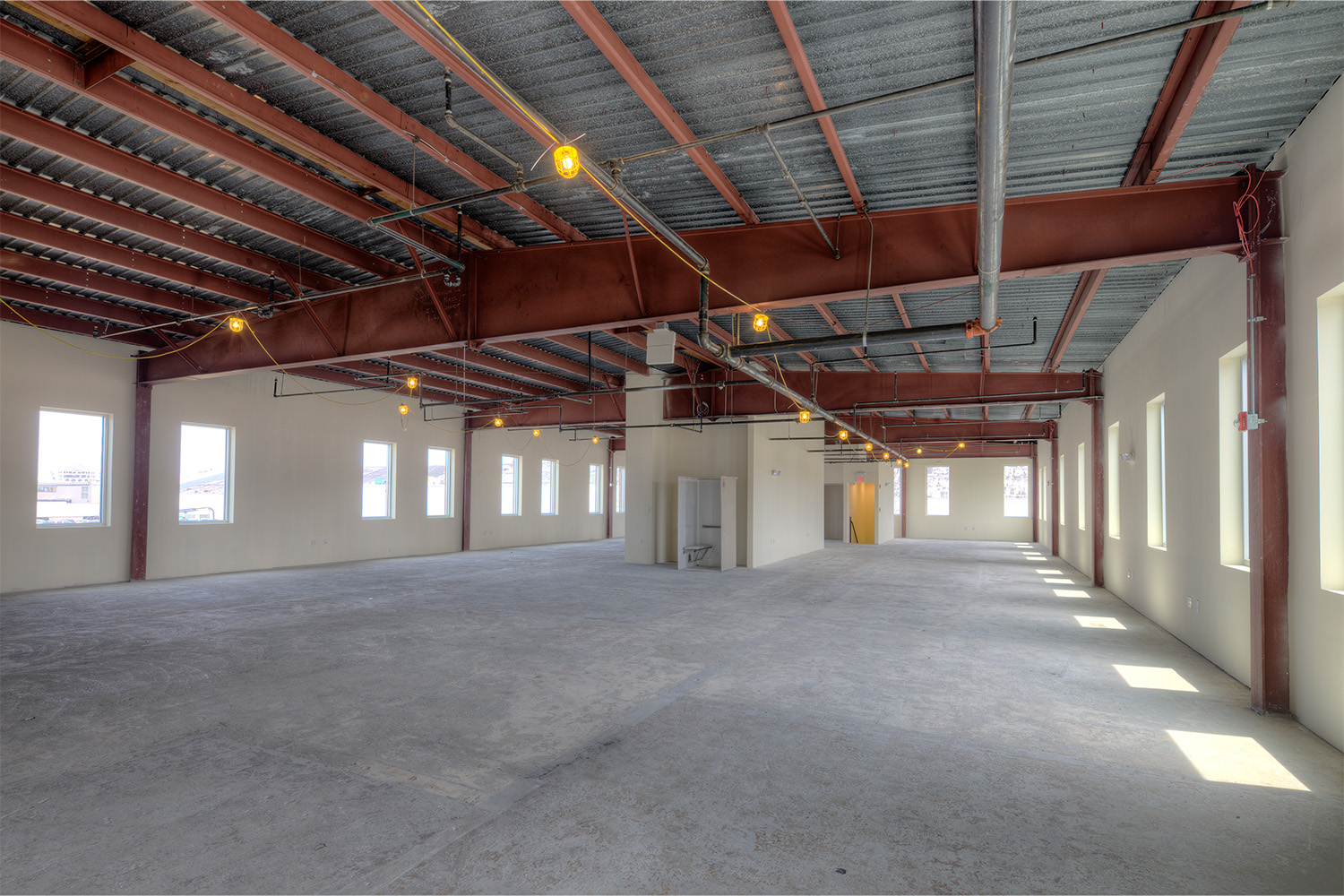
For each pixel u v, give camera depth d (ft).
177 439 40.91
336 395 50.90
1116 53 13.05
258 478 45.29
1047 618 30.07
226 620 27.94
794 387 43.60
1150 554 29.55
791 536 60.13
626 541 52.70
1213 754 14.16
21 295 29.96
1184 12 12.02
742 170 18.19
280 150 18.76
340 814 11.29
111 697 17.58
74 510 36.58
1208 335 21.94
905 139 16.46
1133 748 14.47
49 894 8.95
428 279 25.68
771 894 9.04
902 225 19.29
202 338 33.50
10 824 10.87
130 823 10.92
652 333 29.37
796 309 30.17
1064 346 34.78
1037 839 10.60
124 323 34.01
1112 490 39.91
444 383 54.19
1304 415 15.66
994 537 90.79
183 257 27.66
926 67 13.89
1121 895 9.09
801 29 12.75
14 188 20.49
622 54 13.29
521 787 12.39
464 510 62.49
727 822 11.09
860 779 12.83
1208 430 22.16
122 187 21.77
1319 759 13.87
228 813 11.30
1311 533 15.44
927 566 52.90
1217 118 15.24
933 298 28.35
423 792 12.14
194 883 9.24
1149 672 20.76
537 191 19.86
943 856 10.07
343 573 44.37
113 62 14.64
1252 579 17.15
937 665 21.50
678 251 18.42
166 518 40.29
